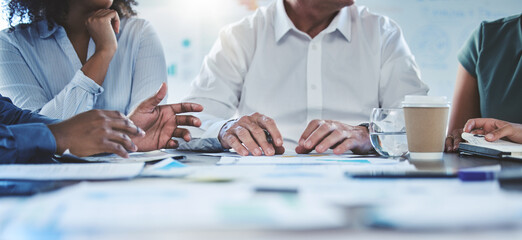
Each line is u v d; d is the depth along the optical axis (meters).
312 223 0.30
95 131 0.88
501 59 1.68
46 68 1.82
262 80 1.81
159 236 0.28
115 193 0.42
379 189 0.43
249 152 1.07
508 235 0.28
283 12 1.80
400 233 0.28
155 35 1.94
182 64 2.73
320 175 0.58
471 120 1.14
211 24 2.72
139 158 0.88
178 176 0.58
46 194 0.43
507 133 1.02
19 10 1.84
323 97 1.79
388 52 1.82
